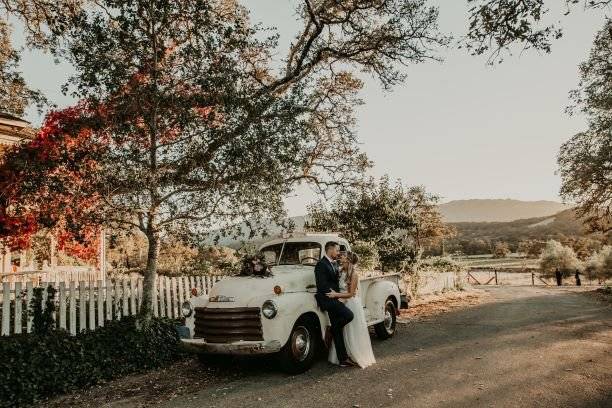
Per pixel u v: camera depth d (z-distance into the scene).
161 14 7.97
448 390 5.79
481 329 10.59
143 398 6.17
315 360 7.83
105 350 7.34
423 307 16.47
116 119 7.74
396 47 14.55
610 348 8.02
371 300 9.17
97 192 7.62
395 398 5.56
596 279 46.66
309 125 9.10
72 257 15.29
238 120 8.29
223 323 6.87
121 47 7.91
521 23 7.64
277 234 9.37
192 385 6.68
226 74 8.22
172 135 8.48
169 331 8.55
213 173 8.17
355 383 6.29
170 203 8.34
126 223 8.28
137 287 9.11
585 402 5.17
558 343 8.52
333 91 16.47
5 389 5.97
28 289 7.33
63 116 8.03
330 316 7.33
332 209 17.45
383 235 17.56
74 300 7.88
